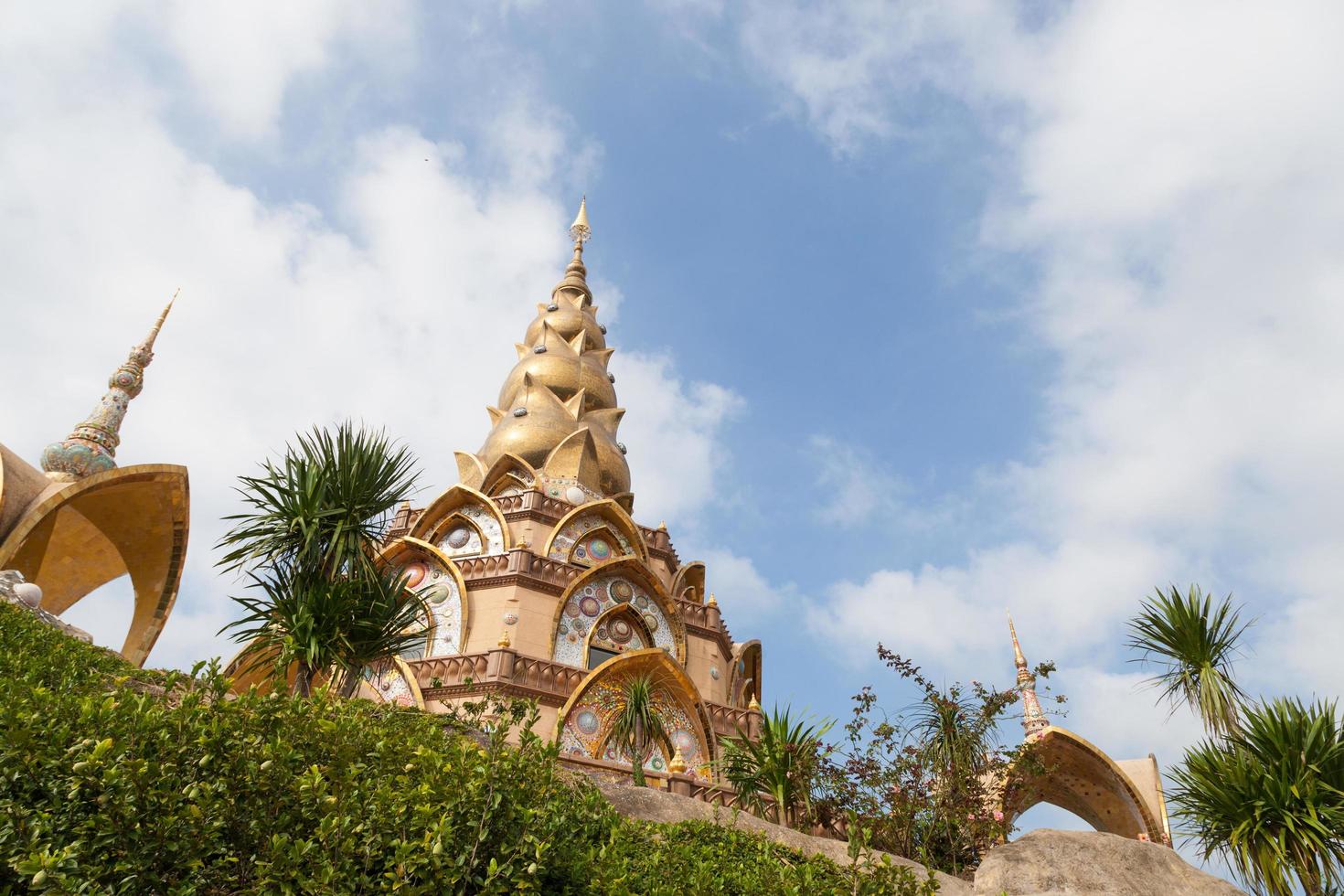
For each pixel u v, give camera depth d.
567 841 9.67
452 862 7.89
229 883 7.29
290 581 17.20
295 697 9.79
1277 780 16.61
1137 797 27.06
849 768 22.62
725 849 13.62
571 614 32.84
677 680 30.75
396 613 17.50
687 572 42.03
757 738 31.89
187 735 7.81
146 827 6.80
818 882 11.12
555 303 54.16
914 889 10.70
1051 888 15.14
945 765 21.98
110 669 14.20
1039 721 28.86
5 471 25.69
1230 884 15.53
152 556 29.58
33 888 5.96
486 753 9.00
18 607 17.06
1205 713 18.34
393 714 15.41
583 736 28.75
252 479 17.66
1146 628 19.80
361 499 17.86
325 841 7.29
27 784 7.00
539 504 36.69
